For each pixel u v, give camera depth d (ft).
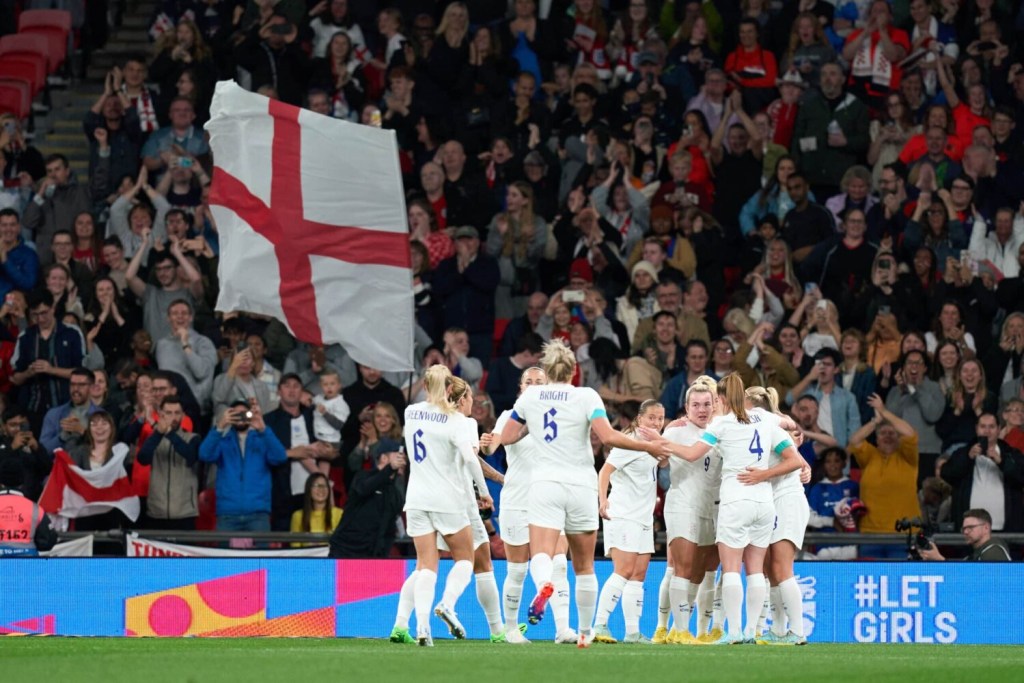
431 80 243.19
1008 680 95.20
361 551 164.04
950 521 183.42
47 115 265.54
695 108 240.73
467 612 157.79
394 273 166.71
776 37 253.44
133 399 192.95
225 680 90.48
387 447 171.22
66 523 179.42
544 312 209.36
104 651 120.26
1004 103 246.88
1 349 203.31
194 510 179.93
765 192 229.04
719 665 102.78
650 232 225.15
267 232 165.37
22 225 222.89
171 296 210.18
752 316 209.77
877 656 118.62
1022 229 224.33
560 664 101.65
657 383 198.39
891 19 253.03
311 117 166.09
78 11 277.85
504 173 229.66
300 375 200.85
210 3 257.55
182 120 231.09
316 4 257.75
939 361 198.08
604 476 137.69
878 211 223.51
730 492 133.59
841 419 193.06
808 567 158.10
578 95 238.27
